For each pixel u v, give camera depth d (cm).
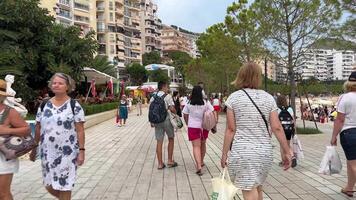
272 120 478
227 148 480
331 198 721
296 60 2006
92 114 2753
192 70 6247
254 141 466
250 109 470
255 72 489
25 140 537
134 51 12125
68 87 553
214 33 3572
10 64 2217
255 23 2216
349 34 1906
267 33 1994
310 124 2758
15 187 830
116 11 10819
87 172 981
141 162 1120
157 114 991
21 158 1160
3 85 541
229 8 2758
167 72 10806
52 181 535
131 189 805
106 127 2388
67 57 2650
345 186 803
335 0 1861
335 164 738
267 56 2053
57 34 2666
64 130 538
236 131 479
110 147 1452
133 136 1845
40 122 552
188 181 871
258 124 470
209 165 1060
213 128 1001
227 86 3928
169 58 15025
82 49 2764
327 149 742
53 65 2500
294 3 1928
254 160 459
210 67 4200
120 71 10212
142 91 6219
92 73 3441
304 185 823
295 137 1009
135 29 12212
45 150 539
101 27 10338
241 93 481
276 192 768
